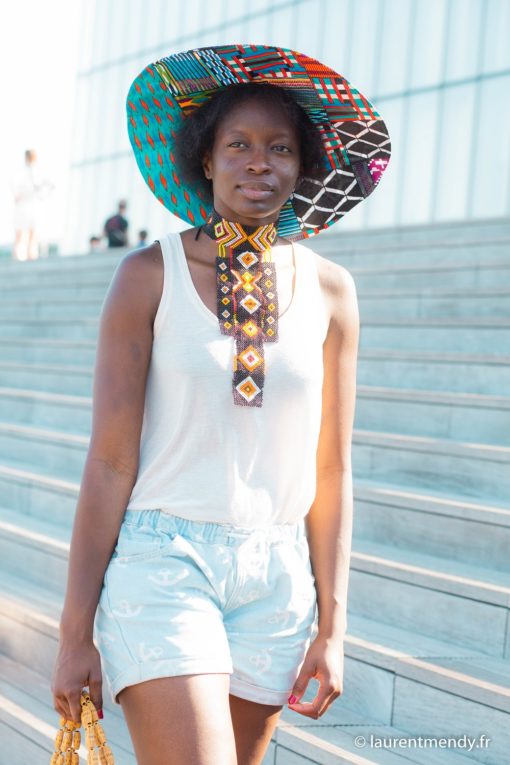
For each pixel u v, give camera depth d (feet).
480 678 8.37
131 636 5.31
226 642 5.40
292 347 5.72
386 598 10.12
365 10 48.37
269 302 5.77
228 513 5.57
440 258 21.21
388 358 15.42
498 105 42.29
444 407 13.39
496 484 11.62
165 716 5.09
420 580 9.80
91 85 69.31
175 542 5.49
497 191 42.06
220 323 5.63
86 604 5.49
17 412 19.67
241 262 5.83
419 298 18.04
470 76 43.45
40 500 14.88
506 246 20.11
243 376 5.56
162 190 6.70
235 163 5.87
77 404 17.98
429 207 44.55
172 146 6.57
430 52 45.21
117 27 67.51
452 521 10.68
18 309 28.45
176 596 5.36
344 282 6.27
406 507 11.14
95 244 51.44
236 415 5.55
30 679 11.03
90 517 5.55
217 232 5.87
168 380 5.59
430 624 9.69
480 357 14.20
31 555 13.17
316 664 5.74
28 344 23.43
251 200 5.82
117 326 5.62
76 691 5.38
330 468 6.15
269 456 5.66
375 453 12.92
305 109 6.33
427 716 8.55
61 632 5.52
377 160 6.61
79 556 5.53
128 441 5.64
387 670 8.93
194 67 6.09
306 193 6.76
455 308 17.51
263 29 54.80
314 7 51.42
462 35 43.96
